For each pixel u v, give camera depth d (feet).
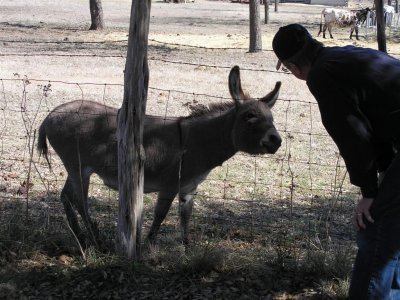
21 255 16.29
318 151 28.14
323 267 15.83
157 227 17.39
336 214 20.89
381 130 12.09
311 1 203.51
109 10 129.39
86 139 17.28
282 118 34.32
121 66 52.01
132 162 15.58
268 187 23.43
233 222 19.76
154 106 34.96
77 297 14.75
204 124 17.29
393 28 98.78
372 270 12.19
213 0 200.54
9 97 35.37
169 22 104.01
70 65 50.88
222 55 63.21
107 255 15.89
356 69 11.91
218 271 15.84
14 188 21.67
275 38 12.69
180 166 17.12
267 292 15.06
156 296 14.79
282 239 18.07
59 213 19.31
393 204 11.98
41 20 96.32
